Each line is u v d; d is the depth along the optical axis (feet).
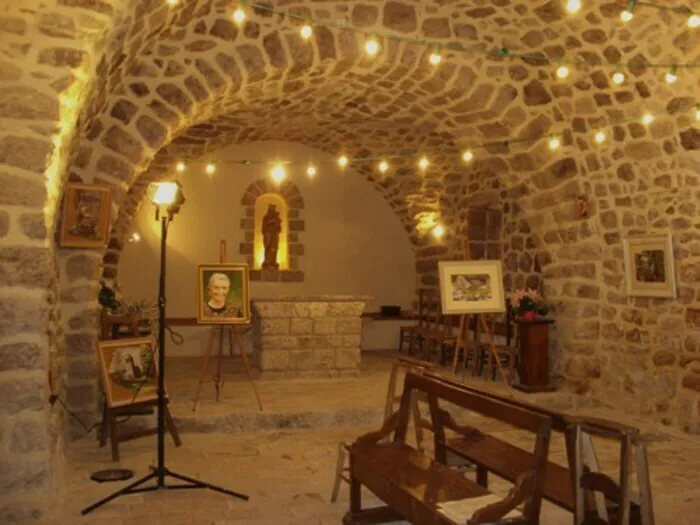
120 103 18.30
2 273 13.30
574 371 22.84
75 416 17.61
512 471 11.90
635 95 19.40
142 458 16.96
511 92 21.03
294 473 15.92
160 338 14.71
